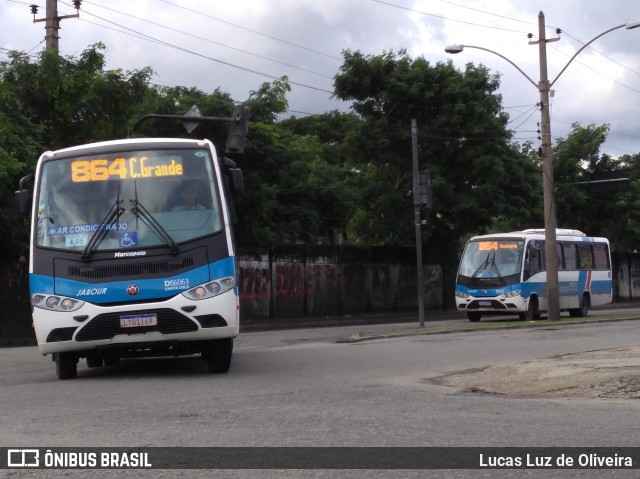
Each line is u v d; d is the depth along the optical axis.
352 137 38.81
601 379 11.17
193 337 11.52
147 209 11.73
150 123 30.25
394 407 9.14
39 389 11.01
